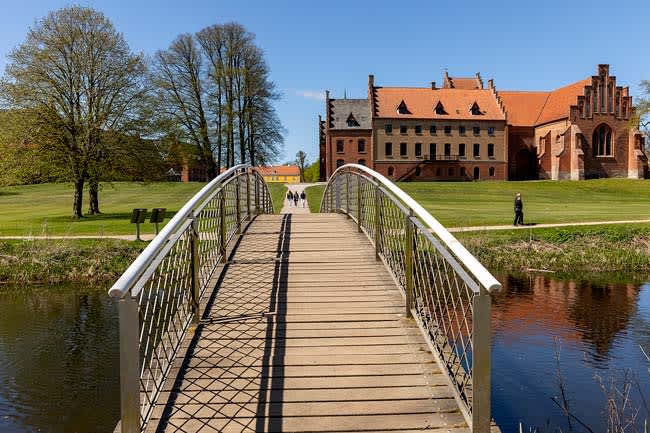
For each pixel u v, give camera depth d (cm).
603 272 2009
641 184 5844
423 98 7388
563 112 6981
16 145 2909
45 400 874
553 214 3119
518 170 7588
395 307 680
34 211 3734
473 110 7325
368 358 544
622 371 990
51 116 2958
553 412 820
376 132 7125
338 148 7169
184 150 4178
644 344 1147
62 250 2009
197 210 649
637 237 2314
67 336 1228
